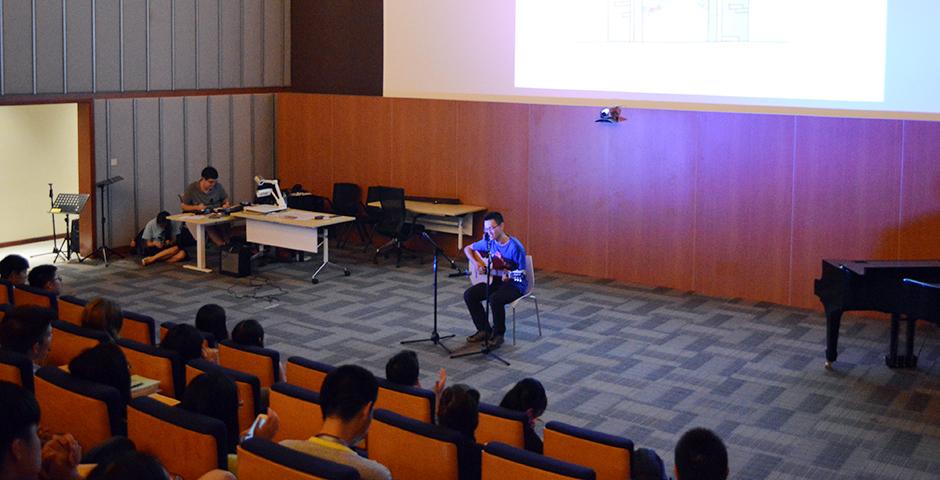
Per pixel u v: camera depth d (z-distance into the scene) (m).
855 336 9.10
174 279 11.14
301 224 10.91
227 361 5.50
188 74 13.03
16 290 6.80
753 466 6.11
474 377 7.79
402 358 5.09
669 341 8.88
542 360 8.27
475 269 8.71
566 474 3.57
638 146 10.93
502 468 3.73
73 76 11.70
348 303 10.14
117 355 4.21
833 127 9.75
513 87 12.02
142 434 3.74
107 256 12.23
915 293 7.28
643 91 11.01
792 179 10.05
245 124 13.74
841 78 9.78
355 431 3.35
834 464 6.16
